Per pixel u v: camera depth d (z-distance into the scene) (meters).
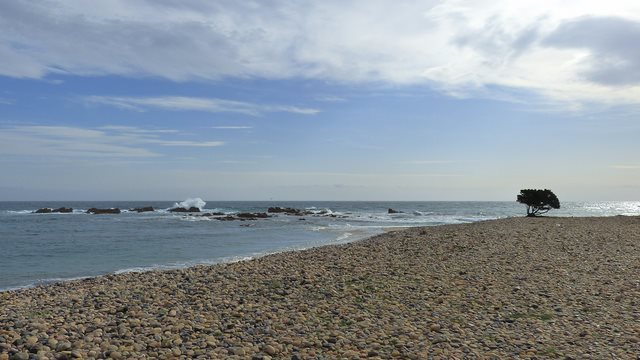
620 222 42.81
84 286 16.84
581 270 17.30
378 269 17.67
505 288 14.34
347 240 38.66
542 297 13.19
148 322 10.78
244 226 59.59
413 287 14.55
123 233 48.75
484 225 38.41
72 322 10.70
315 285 14.94
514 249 22.77
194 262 26.44
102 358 8.42
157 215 90.81
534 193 58.72
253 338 9.78
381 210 130.00
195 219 76.44
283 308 12.30
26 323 10.49
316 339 9.66
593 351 8.88
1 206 177.25
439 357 8.57
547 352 8.85
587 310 11.84
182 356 8.62
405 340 9.58
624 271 17.11
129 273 19.98
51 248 34.56
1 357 8.22
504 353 8.82
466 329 10.34
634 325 10.53
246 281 15.75
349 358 8.59
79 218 79.94
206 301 12.98
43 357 8.26
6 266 25.78
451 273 16.75
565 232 31.33
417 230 36.50
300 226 58.81
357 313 11.73
